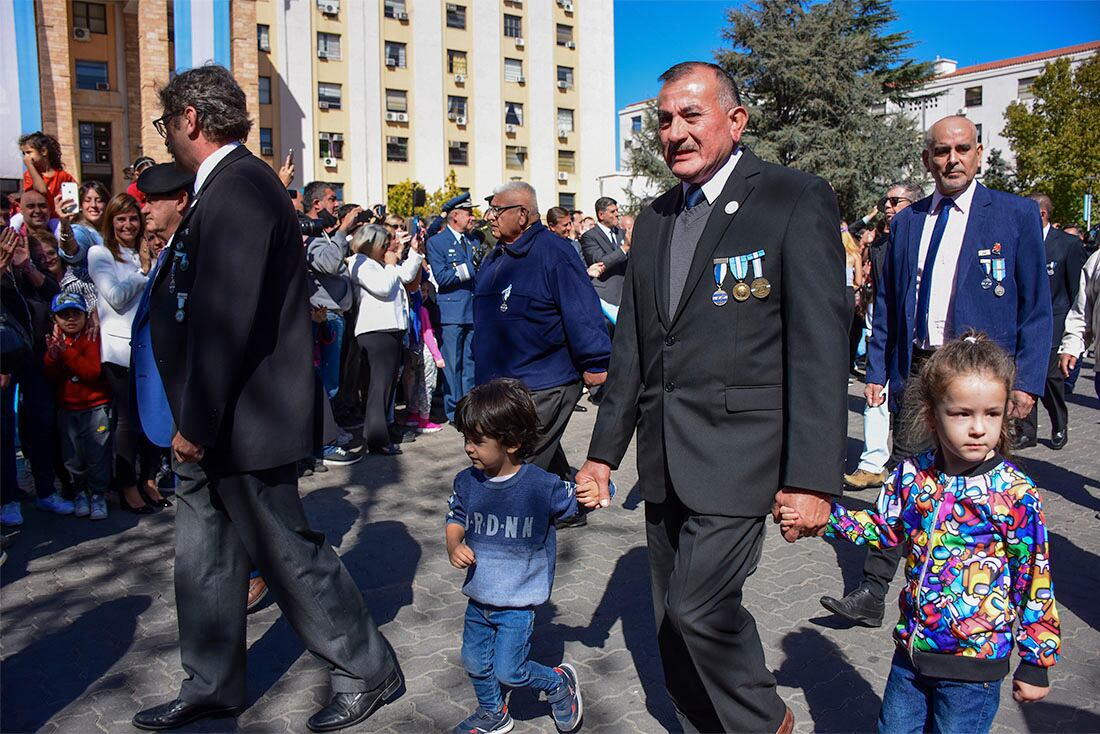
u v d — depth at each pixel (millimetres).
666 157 2564
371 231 6902
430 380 8164
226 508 2973
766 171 2521
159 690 3330
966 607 2193
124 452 5434
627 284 2785
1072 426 8523
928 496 2254
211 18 22094
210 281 2725
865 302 9688
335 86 39344
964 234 3766
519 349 4699
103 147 33656
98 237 6062
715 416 2457
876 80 38125
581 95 46844
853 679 3391
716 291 2459
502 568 2877
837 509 2371
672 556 2691
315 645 3021
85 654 3623
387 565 4664
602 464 2738
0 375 4879
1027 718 3125
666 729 3057
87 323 5297
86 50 33000
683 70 2521
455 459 7059
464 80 42875
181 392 2969
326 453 6855
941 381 2189
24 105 16406
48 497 5512
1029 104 63094
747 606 4098
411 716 3141
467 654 2961
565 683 3010
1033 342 3635
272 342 2902
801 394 2295
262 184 2854
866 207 35656
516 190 4688
